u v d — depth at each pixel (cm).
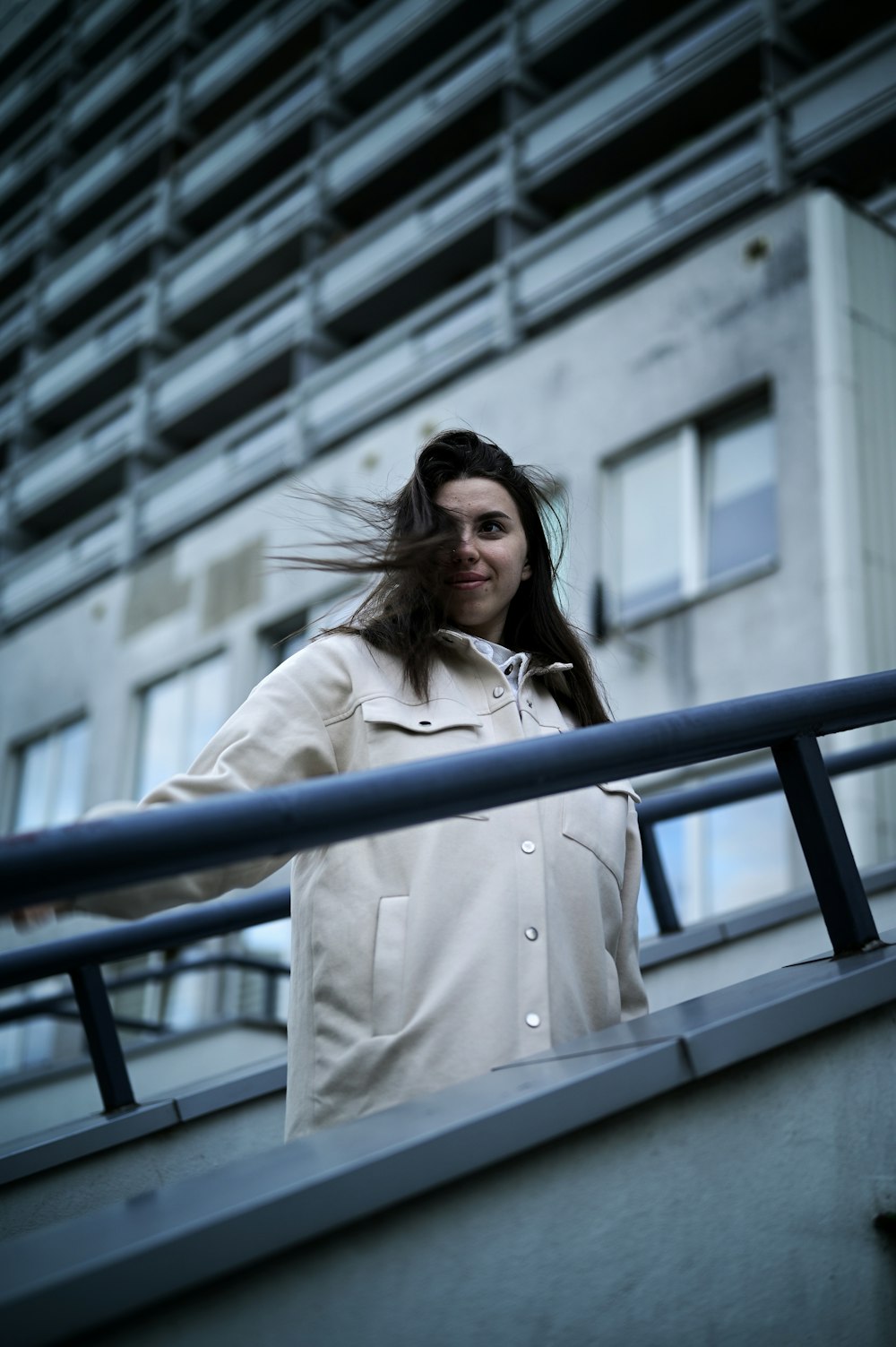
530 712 197
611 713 219
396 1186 121
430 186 1805
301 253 2092
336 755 178
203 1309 111
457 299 1602
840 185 1077
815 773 173
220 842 120
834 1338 146
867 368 1005
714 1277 140
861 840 833
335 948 166
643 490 1097
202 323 2278
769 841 904
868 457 972
